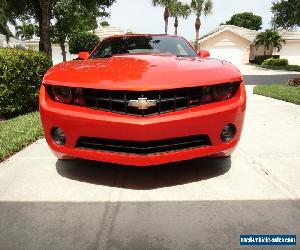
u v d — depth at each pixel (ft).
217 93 9.25
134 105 8.61
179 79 8.88
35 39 127.54
